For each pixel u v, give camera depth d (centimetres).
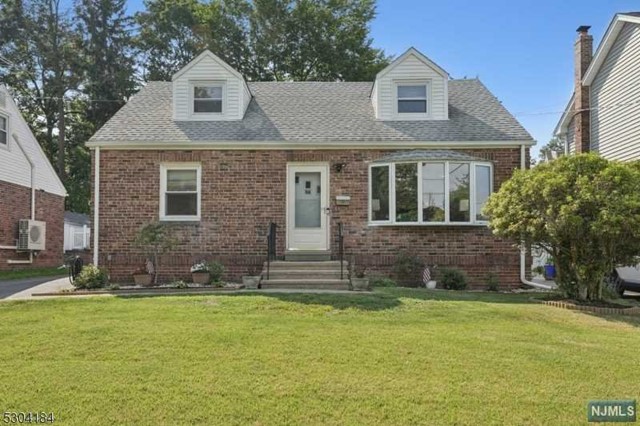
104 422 409
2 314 801
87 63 3209
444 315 806
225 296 933
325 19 3000
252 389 475
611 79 1617
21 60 3141
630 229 844
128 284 1223
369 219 1270
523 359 573
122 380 496
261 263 1257
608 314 852
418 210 1234
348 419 417
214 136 1291
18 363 549
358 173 1277
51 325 713
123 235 1262
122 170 1273
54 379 498
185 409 432
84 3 3256
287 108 1445
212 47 3014
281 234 1264
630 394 473
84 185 3419
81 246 3023
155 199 1268
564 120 1972
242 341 631
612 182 868
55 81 3184
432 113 1361
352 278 1085
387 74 1375
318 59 2995
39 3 3155
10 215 1855
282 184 1276
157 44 3284
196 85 1387
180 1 3244
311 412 429
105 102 3281
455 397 461
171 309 824
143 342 624
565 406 444
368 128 1327
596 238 899
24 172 1955
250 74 3027
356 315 797
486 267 1248
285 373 518
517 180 974
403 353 589
